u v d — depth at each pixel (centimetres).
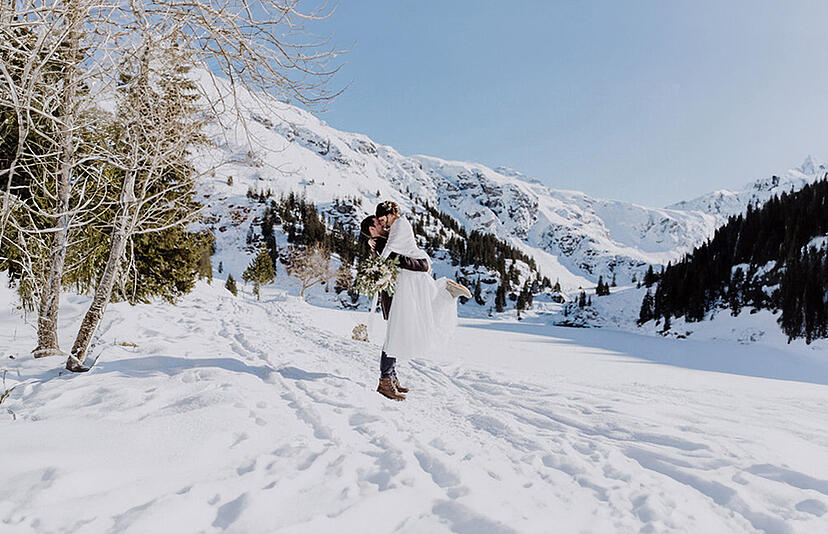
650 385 651
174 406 315
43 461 204
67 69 352
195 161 396
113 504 173
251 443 256
